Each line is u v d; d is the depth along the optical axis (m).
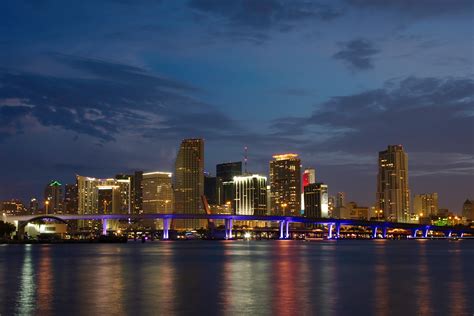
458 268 137.75
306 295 79.81
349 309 67.38
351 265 148.88
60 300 74.25
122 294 80.44
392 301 74.50
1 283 96.06
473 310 67.31
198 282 98.06
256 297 77.38
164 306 69.00
